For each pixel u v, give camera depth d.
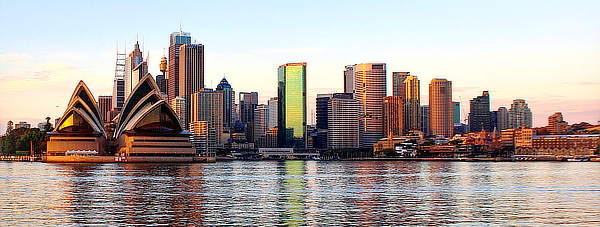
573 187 156.62
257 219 95.19
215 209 106.62
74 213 100.44
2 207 107.69
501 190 146.62
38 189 143.38
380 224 90.62
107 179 180.75
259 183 170.12
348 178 198.75
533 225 89.88
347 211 104.62
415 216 98.38
